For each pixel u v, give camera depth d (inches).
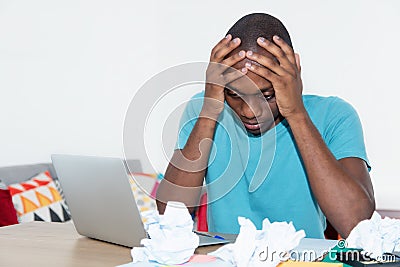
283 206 67.4
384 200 135.8
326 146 62.1
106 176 54.4
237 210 68.4
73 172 58.9
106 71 150.3
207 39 155.7
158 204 62.1
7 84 132.8
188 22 157.0
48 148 140.4
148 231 47.1
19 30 135.2
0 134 131.3
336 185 60.4
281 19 147.6
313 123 65.4
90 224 60.0
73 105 144.5
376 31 140.9
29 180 126.6
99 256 53.4
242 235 43.6
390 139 140.3
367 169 64.6
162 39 158.9
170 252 46.1
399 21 139.5
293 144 67.1
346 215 60.2
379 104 141.0
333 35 143.8
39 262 51.3
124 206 53.8
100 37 149.4
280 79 58.1
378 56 141.0
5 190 111.1
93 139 147.6
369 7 141.3
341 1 143.1
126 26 154.1
